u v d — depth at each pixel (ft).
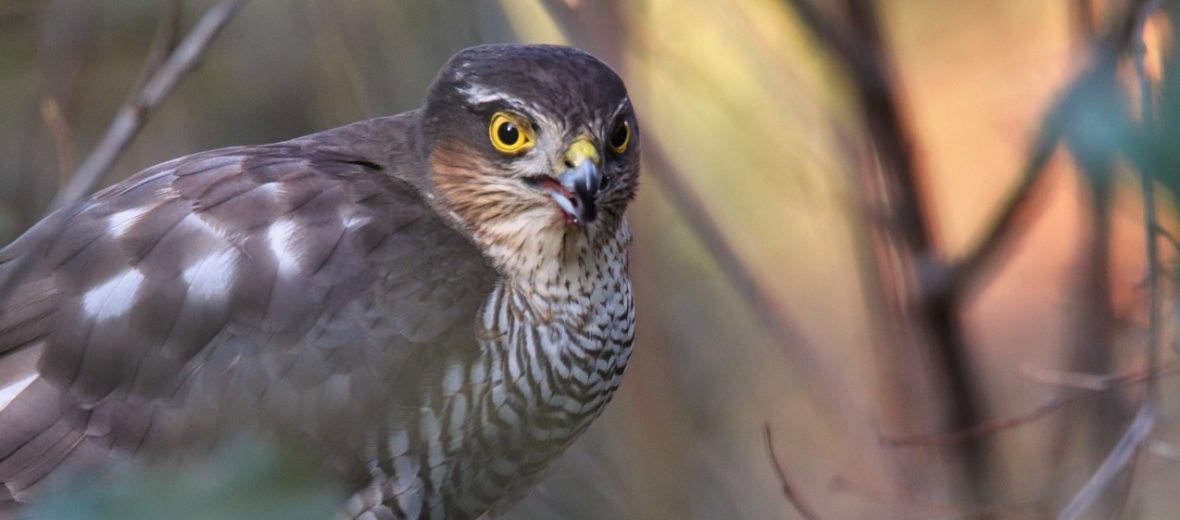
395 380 26.40
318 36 40.37
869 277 36.06
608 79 27.32
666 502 37.83
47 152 38.34
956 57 44.93
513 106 26.91
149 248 26.17
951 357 34.88
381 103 39.29
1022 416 32.24
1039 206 35.12
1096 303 33.65
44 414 25.75
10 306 26.20
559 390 28.25
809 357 37.11
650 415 37.65
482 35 39.42
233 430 25.67
